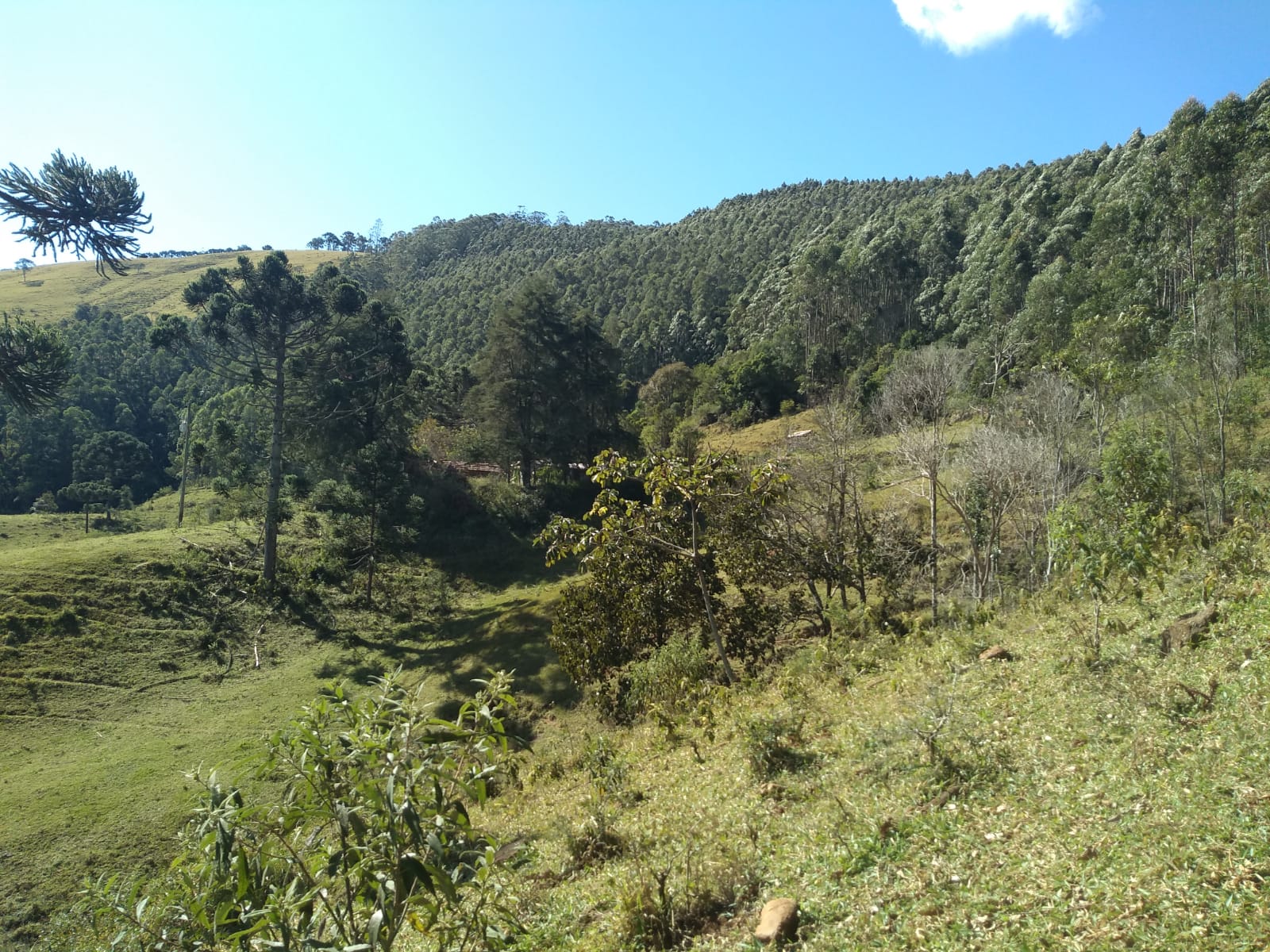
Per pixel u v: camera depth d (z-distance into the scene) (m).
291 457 51.25
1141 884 4.19
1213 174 43.09
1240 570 9.95
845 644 14.48
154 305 118.50
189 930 3.69
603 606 18.16
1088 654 8.41
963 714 7.82
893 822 5.91
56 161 13.23
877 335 77.31
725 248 129.50
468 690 28.22
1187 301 39.03
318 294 44.31
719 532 17.73
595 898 6.22
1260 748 5.20
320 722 3.85
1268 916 3.62
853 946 4.53
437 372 72.19
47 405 16.62
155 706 27.98
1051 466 22.78
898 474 25.62
